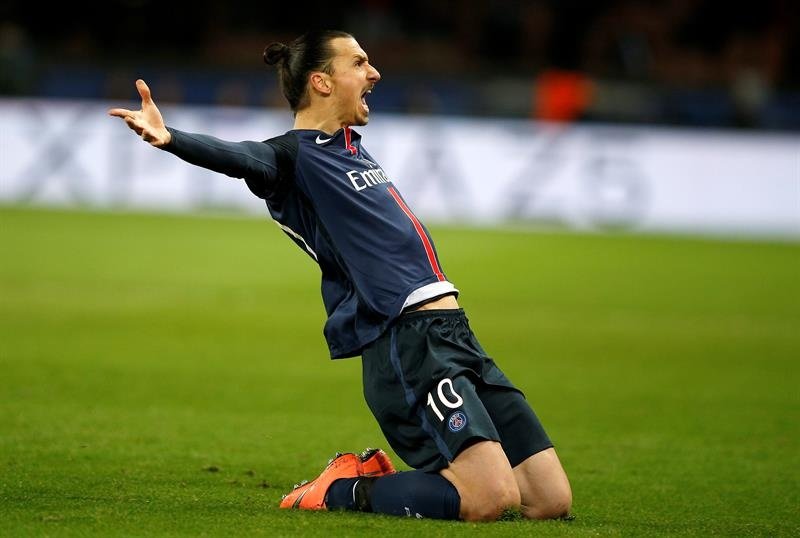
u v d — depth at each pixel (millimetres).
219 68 89250
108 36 99438
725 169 78688
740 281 59062
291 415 28656
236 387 31922
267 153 18688
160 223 72938
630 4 99938
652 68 97562
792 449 26406
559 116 87125
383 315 18484
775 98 86688
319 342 40031
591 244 71062
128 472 21922
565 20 98875
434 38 100438
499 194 78500
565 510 18672
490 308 49250
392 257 18719
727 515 20234
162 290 50562
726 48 100000
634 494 21766
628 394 33000
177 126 80000
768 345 42625
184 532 16953
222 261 59500
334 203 18938
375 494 18281
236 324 43062
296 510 18688
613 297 53000
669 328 45812
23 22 99125
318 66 19469
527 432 18781
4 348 36250
